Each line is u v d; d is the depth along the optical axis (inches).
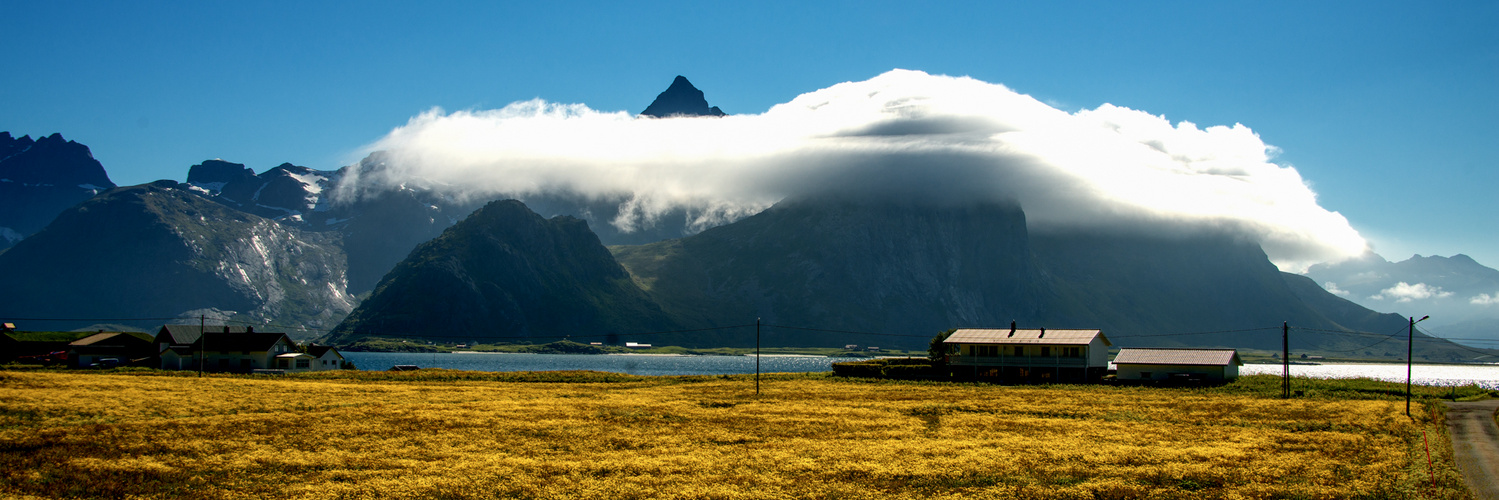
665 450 2295.8
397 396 3750.0
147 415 2876.5
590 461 2114.9
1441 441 2591.0
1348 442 2522.1
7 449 2197.3
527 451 2262.6
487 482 1878.7
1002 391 4441.4
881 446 2365.9
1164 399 3973.9
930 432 2679.6
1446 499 1802.4
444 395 3838.6
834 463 2112.5
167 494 1785.2
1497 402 4077.3
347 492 1791.3
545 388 4478.3
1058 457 2208.4
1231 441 2532.0
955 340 5787.4
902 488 1865.2
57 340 7057.1
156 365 6264.8
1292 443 2498.8
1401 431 2795.3
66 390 3609.7
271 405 3250.5
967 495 1807.3
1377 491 1860.2
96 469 1972.2
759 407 3403.1
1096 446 2388.0
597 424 2780.5
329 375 5457.7
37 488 1812.3
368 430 2568.9
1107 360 5841.5
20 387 3681.1
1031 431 2721.5
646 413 3110.2
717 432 2628.0
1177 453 2272.4
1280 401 3912.4
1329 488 1878.7
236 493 1786.4
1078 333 5723.4
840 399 3826.3
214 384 4249.5
